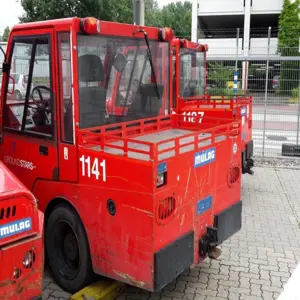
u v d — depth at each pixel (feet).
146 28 15.49
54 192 14.08
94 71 13.51
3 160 16.15
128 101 15.25
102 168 12.35
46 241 14.97
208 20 100.32
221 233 14.56
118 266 12.42
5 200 9.52
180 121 17.48
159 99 16.80
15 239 9.80
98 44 13.60
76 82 12.86
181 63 28.99
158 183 11.53
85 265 13.51
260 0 90.74
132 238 11.89
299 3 76.54
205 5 93.66
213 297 14.23
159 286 11.62
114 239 12.37
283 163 33.83
